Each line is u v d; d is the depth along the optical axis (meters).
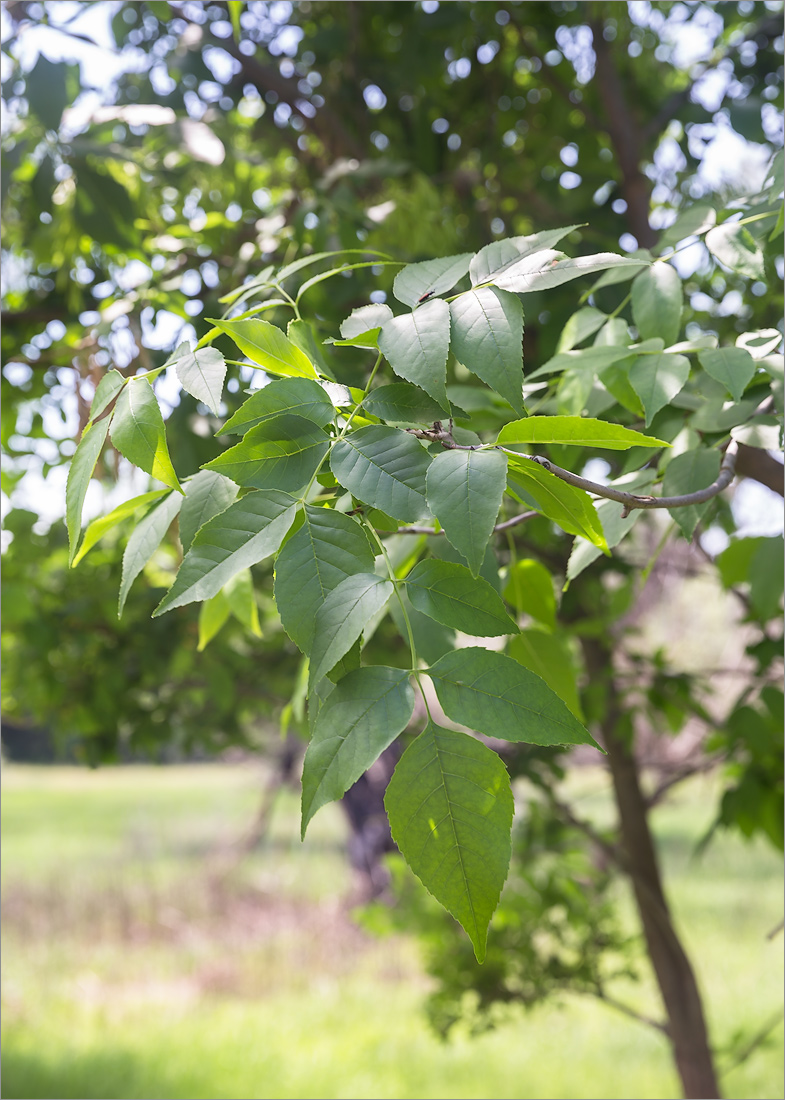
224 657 2.35
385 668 0.66
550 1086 4.29
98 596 2.37
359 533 0.68
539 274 0.73
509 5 2.19
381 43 2.35
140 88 2.11
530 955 2.77
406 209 1.67
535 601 1.00
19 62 1.73
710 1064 2.46
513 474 0.74
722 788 2.13
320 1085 4.32
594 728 2.58
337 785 0.64
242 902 7.39
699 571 2.79
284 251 1.65
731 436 0.90
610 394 0.98
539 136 2.46
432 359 0.71
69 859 8.79
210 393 0.71
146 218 1.85
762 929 6.27
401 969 6.02
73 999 5.50
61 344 1.87
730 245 0.88
